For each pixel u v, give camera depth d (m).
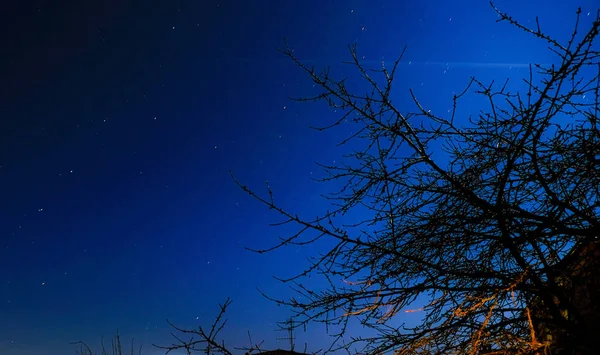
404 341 3.48
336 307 3.56
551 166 3.47
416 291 3.41
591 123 3.14
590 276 3.56
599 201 3.30
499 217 3.32
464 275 3.36
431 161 3.45
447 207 3.57
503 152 3.49
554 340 3.75
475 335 3.21
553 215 3.42
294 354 3.73
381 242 3.59
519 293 3.56
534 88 3.20
